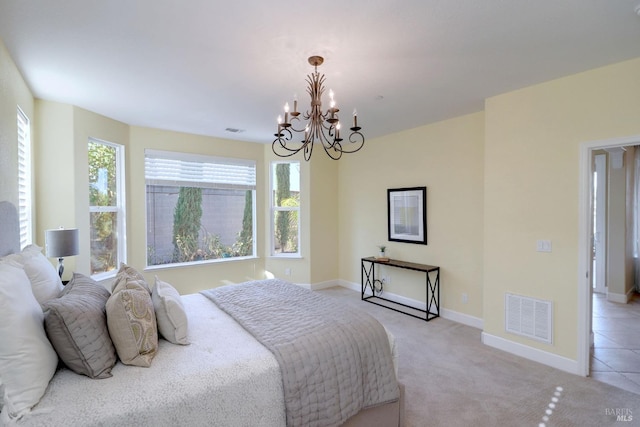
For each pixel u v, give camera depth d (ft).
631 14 5.82
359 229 17.30
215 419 4.56
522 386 8.10
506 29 6.32
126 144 13.38
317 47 7.00
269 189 17.51
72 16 5.86
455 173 12.71
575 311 8.69
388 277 15.74
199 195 15.78
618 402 7.40
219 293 9.05
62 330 4.49
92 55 7.39
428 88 9.44
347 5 5.51
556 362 9.02
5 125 6.98
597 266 17.01
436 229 13.48
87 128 11.43
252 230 17.37
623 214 15.17
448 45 6.92
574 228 8.68
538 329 9.35
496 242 10.27
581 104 8.45
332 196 18.40
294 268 17.63
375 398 6.08
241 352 5.52
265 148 17.44
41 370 4.16
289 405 5.10
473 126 12.07
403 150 14.80
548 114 9.04
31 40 6.72
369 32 6.40
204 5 5.52
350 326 6.54
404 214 14.74
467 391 7.89
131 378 4.66
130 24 6.13
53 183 10.52
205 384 4.64
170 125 13.62
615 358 9.63
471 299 12.30
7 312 4.01
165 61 7.69
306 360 5.47
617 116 7.90
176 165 14.92
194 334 6.31
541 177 9.23
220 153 15.97
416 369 8.99
